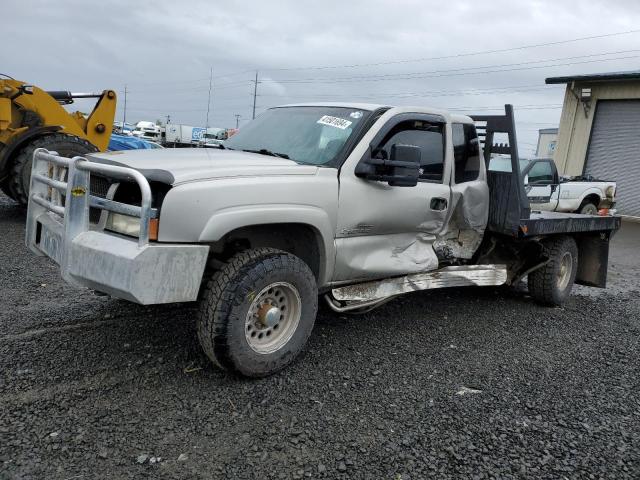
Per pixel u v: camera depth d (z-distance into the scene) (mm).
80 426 3090
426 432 3365
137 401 3428
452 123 5312
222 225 3521
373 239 4613
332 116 4781
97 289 3564
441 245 5500
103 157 3969
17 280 5727
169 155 4121
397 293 4945
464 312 6082
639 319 6496
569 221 6379
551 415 3727
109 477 2689
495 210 5871
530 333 5531
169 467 2809
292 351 3967
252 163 3980
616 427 3627
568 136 21406
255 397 3607
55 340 4242
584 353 5055
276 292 3904
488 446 3264
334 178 4199
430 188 4941
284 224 4086
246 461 2916
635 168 19844
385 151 4605
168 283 3330
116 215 3574
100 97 10828
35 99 9391
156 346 4270
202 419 3283
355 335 4969
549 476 3016
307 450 3066
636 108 19594
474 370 4406
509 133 5676
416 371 4277
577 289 8016
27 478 2619
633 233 15766
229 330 3561
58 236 3729
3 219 9133
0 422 3053
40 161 4234
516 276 6516
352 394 3787
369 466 2969
